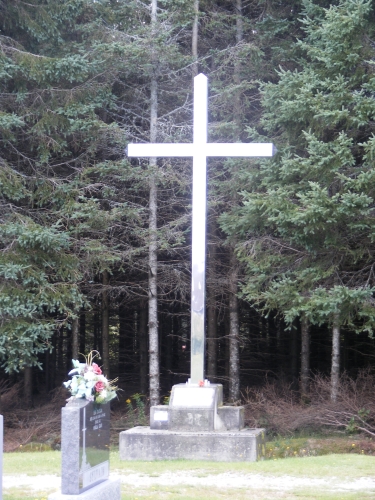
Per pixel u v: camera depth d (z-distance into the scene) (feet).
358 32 43.14
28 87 51.55
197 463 31.91
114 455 36.11
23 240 45.09
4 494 24.97
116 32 53.21
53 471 30.27
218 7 61.87
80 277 48.08
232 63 57.93
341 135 41.57
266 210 42.06
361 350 73.97
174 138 53.26
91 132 50.90
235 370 58.90
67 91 50.60
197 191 35.99
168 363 83.25
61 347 90.99
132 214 50.72
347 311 41.96
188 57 53.93
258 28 58.18
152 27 51.98
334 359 51.16
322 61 46.88
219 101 55.67
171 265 55.31
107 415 21.94
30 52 53.93
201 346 35.14
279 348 82.94
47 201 50.44
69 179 53.52
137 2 54.80
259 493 24.97
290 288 43.01
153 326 53.98
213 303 61.82
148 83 55.26
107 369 68.33
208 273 58.90
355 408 48.14
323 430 49.55
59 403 62.08
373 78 41.65
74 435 19.34
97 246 49.57
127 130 54.39
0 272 43.96
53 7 52.49
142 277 64.18
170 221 56.24
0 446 20.43
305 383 61.11
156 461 32.73
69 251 50.49
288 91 45.01
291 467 30.55
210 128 54.19
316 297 40.96
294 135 46.16
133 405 69.05
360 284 46.78
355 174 43.50
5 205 49.96
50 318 48.93
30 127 52.31
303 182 43.70
